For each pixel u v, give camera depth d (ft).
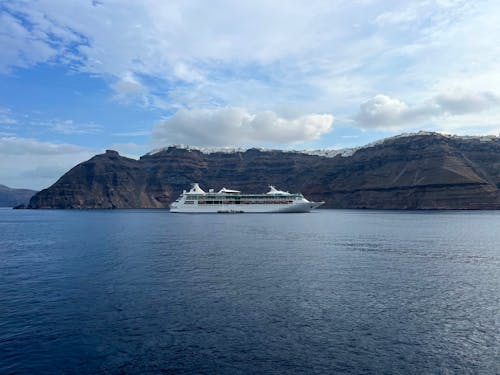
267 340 89.61
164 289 132.98
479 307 113.50
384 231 375.86
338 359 80.64
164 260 191.72
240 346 86.53
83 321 101.96
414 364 78.54
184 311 109.29
